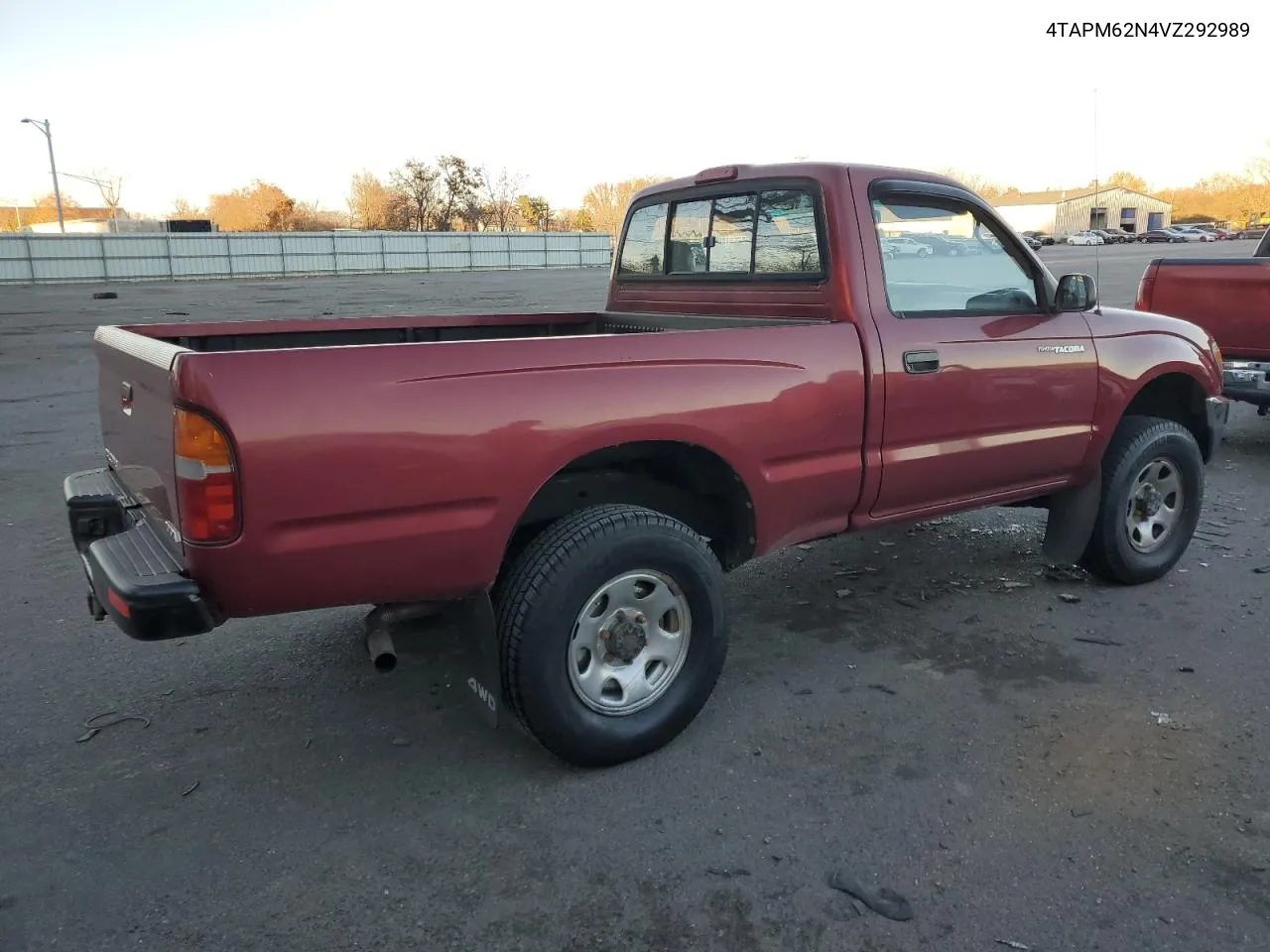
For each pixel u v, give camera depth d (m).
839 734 3.51
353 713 3.71
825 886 2.70
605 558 3.11
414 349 2.79
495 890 2.70
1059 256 45.00
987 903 2.61
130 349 3.05
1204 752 3.33
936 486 4.05
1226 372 7.47
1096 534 4.71
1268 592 4.80
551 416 2.98
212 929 2.55
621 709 3.29
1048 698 3.75
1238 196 88.94
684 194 4.50
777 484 3.55
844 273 3.69
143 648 4.29
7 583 5.08
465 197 79.44
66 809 3.09
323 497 2.65
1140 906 2.59
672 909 2.62
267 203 82.88
